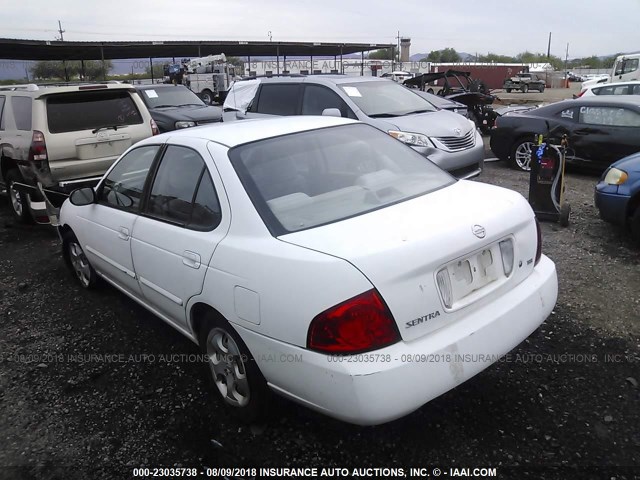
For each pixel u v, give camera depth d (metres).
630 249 5.34
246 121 3.74
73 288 5.10
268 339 2.48
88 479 2.61
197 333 3.20
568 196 7.61
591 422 2.79
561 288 4.46
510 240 2.78
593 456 2.56
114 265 3.99
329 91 8.21
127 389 3.36
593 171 9.10
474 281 2.57
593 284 4.51
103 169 6.96
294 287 2.34
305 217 2.71
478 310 2.58
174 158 3.38
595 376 3.18
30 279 5.43
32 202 6.79
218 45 35.91
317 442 2.77
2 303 4.84
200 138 3.27
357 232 2.46
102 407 3.18
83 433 2.96
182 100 13.02
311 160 3.14
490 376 3.23
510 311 2.65
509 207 2.87
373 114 7.84
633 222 5.33
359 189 3.02
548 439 2.69
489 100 14.81
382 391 2.19
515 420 2.84
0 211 8.53
